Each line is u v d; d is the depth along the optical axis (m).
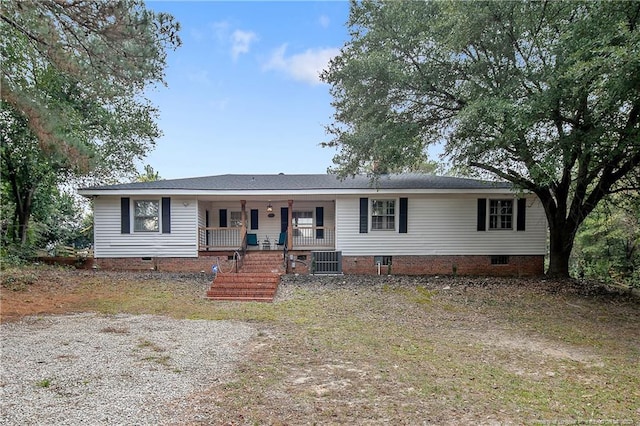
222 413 3.85
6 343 6.07
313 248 17.03
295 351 6.18
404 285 12.75
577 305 10.50
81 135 16.53
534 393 4.73
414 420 3.83
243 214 15.84
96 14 8.05
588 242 19.61
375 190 15.36
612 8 8.16
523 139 10.90
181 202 15.54
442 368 5.57
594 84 8.09
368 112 13.23
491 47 11.27
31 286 10.84
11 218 17.91
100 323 7.66
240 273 13.26
